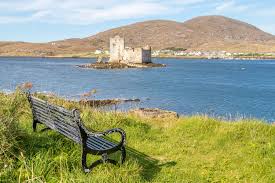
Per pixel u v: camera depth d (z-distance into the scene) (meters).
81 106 15.74
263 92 68.88
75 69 141.12
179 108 44.94
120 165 7.56
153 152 9.70
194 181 7.82
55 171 7.15
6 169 6.80
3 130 7.52
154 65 168.62
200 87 76.69
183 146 10.32
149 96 56.78
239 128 11.49
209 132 11.52
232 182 7.86
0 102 8.99
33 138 8.48
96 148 7.49
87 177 6.74
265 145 9.91
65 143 8.45
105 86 72.31
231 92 67.75
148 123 13.24
